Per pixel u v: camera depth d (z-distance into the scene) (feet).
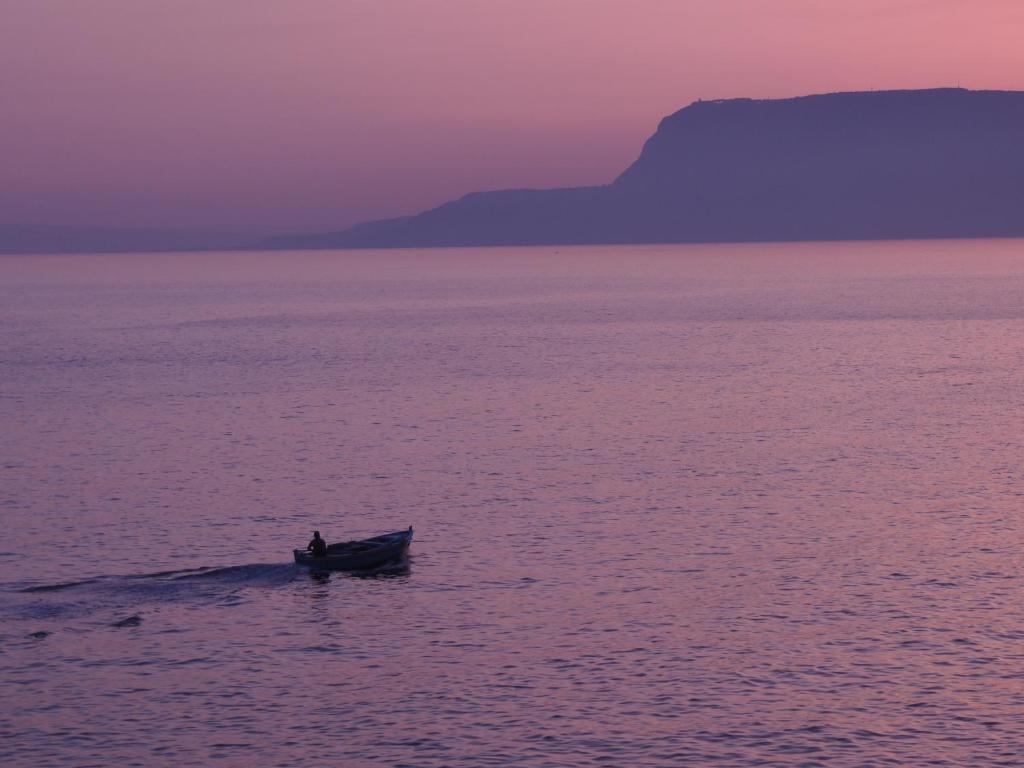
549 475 350.84
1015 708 188.85
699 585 247.50
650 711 190.80
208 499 326.65
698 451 382.63
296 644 220.84
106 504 321.73
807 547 272.31
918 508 305.12
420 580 254.47
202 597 245.45
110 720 191.31
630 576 254.27
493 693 198.49
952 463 357.20
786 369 590.96
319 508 315.37
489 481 343.87
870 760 174.50
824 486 331.16
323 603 241.35
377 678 205.36
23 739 185.47
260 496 329.72
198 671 209.46
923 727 183.62
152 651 217.97
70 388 554.05
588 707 192.65
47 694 200.85
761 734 182.60
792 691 196.44
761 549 271.49
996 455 367.25
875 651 211.20
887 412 451.94
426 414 464.65
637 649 214.69
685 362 626.64
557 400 496.64
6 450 399.44
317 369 618.44
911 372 570.46
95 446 405.18
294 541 284.82
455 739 183.21
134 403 504.02
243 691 201.26
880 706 190.49
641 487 333.42
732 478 343.26
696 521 296.51
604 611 233.76
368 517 305.73
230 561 268.62
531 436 414.21
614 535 285.43
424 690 200.23
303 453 388.78
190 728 188.55
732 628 223.30
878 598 237.25
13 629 228.22
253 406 491.31
